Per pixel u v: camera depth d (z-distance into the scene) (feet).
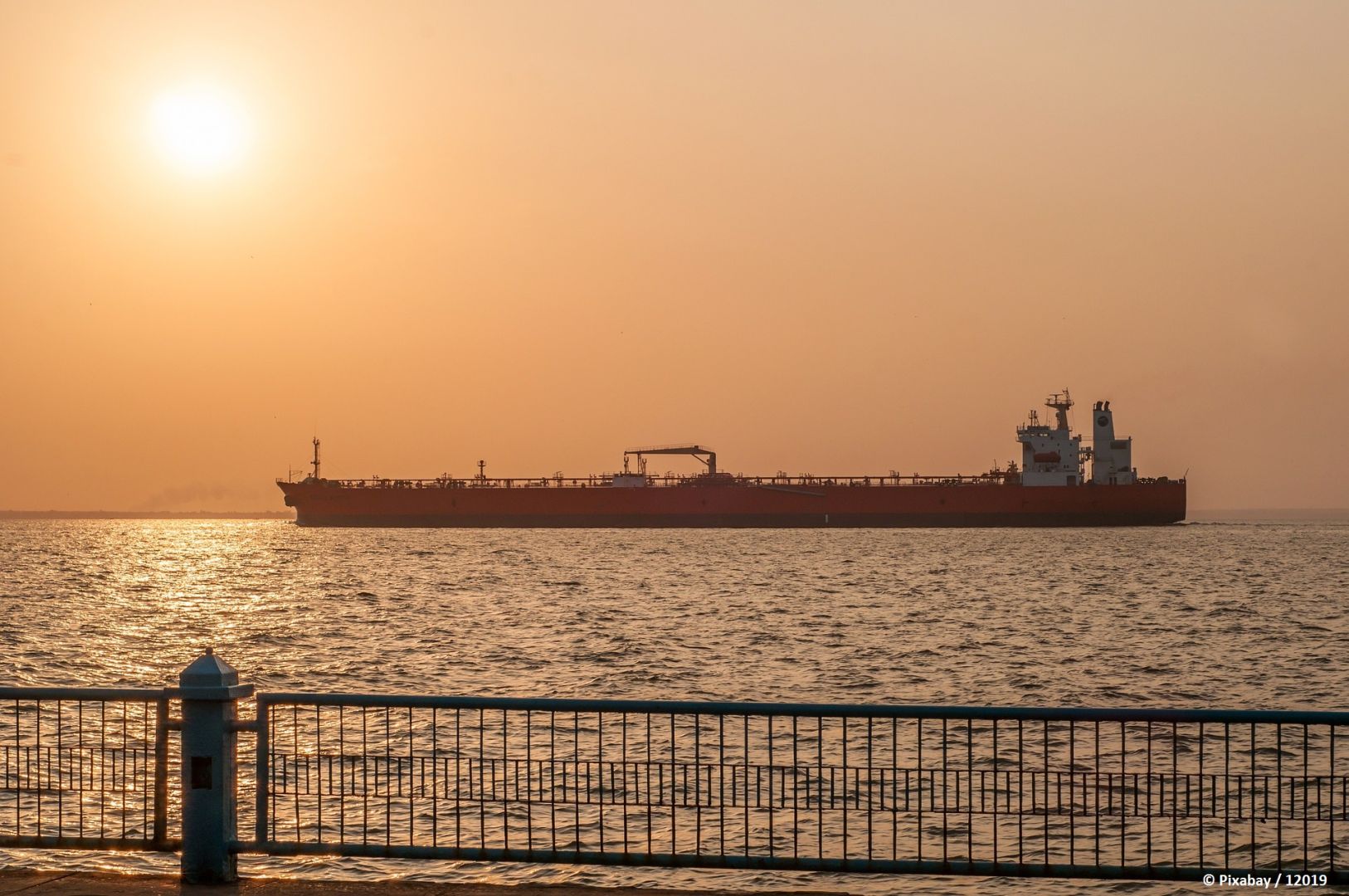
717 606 239.50
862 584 303.68
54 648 175.94
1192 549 514.68
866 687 132.05
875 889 56.24
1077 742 89.66
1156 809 70.03
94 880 40.70
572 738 89.81
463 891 39.75
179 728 40.57
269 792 40.88
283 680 137.90
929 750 85.97
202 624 210.38
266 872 57.57
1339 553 485.15
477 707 39.14
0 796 68.44
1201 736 37.45
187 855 40.37
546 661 153.48
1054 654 160.97
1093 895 55.77
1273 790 74.74
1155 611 226.17
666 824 66.08
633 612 224.94
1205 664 151.02
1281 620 209.56
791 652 162.40
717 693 128.26
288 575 363.76
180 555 518.78
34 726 88.94
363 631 194.08
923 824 66.64
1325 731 93.35
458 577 339.36
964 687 132.26
